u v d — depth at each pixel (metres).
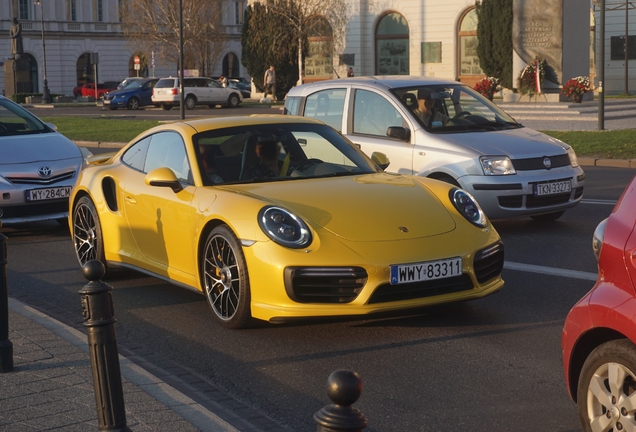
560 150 9.34
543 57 29.61
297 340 5.55
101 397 3.45
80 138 24.72
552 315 5.98
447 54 45.69
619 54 46.91
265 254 5.36
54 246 9.37
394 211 5.72
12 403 4.14
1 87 71.19
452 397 4.43
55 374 4.58
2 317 4.65
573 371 3.67
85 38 74.81
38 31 71.88
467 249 5.58
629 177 14.05
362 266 5.27
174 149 6.70
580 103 28.30
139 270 6.95
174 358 5.26
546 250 8.31
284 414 4.30
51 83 73.25
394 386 4.63
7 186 9.39
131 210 6.92
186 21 60.25
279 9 45.78
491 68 35.44
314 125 7.05
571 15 29.55
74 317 6.33
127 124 29.98
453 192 6.11
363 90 10.03
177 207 6.26
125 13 63.00
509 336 5.50
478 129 9.61
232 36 84.00
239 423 4.05
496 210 8.91
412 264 5.34
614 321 3.34
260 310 5.44
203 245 6.00
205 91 43.44
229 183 6.27
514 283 6.97
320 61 48.28
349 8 47.69
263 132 6.72
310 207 5.66
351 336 5.60
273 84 46.03
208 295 5.96
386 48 47.78
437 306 5.86
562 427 3.99
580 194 9.52
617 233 3.44
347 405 2.19
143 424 3.81
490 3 34.94
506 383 4.62
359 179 6.36
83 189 7.61
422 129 9.39
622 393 3.35
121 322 6.14
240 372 4.97
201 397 4.42
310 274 5.25
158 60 63.84
